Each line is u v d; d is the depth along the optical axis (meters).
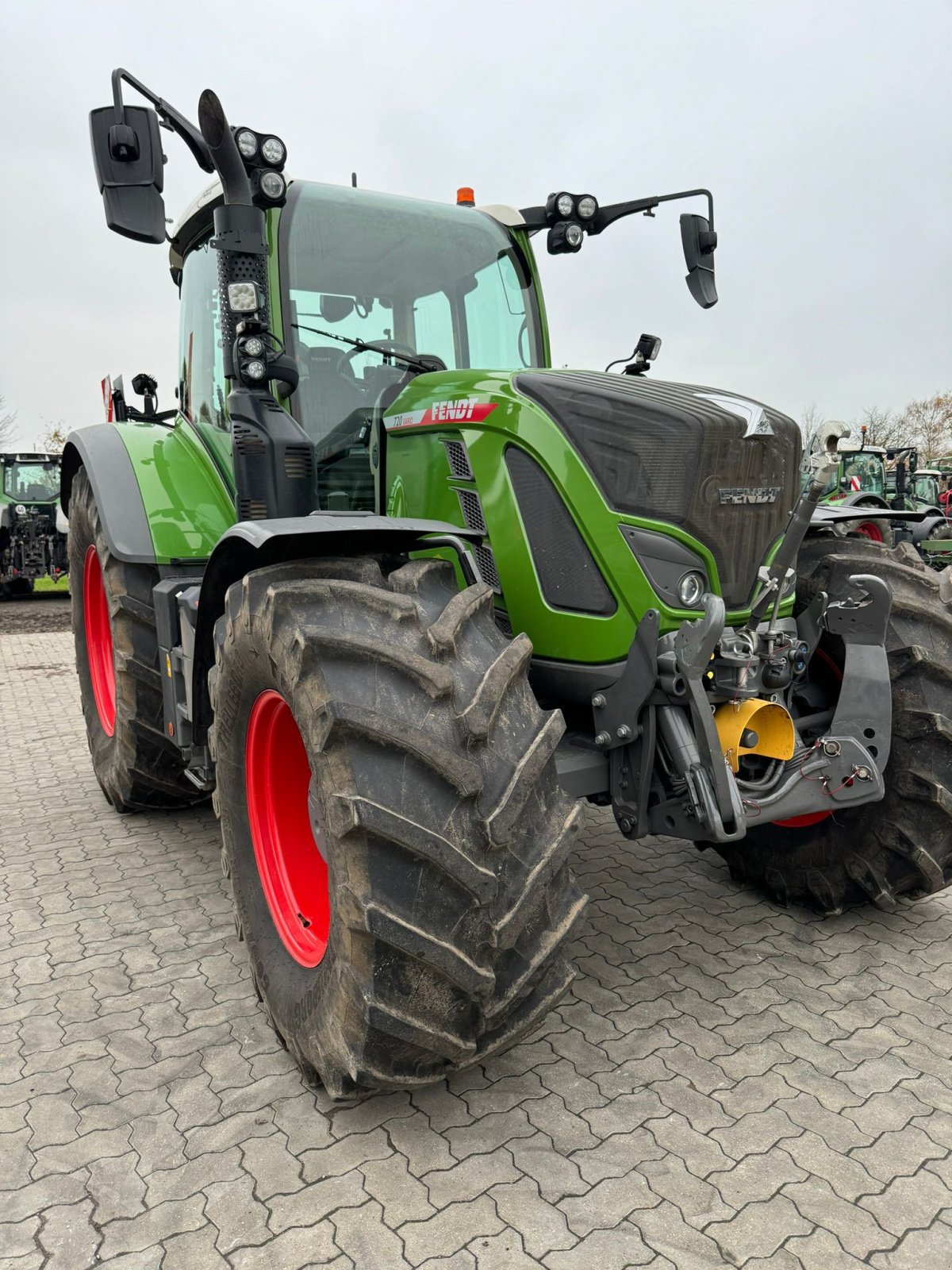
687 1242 1.65
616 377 2.61
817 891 2.93
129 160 2.22
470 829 1.74
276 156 2.46
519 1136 1.94
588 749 2.46
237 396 2.58
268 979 2.23
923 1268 1.60
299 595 1.93
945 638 2.73
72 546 4.39
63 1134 1.96
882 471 16.53
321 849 2.15
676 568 2.26
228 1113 2.03
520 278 3.42
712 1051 2.25
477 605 1.99
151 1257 1.64
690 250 3.24
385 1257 1.63
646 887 3.27
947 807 2.63
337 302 2.97
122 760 3.66
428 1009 1.75
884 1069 2.17
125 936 2.92
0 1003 2.51
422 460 2.76
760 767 2.60
